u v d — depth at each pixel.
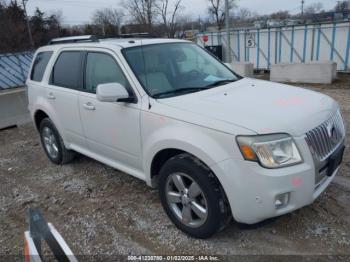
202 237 3.02
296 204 2.61
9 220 3.72
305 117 2.76
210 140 2.68
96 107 3.79
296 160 2.56
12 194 4.34
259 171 2.49
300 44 14.66
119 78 3.57
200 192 2.86
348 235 3.00
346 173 4.10
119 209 3.73
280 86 3.61
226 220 2.85
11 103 7.75
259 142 2.50
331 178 3.00
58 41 4.89
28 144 6.44
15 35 43.94
